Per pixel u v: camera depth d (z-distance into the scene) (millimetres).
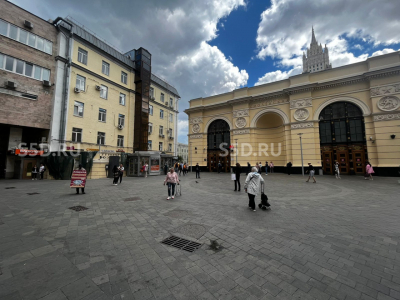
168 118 31312
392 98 15383
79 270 2740
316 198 7637
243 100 22406
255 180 5965
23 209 6188
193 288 2365
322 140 18547
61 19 17047
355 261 2977
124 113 23484
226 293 2273
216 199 7680
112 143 21656
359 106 16875
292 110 19422
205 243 3674
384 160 15273
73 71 18109
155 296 2213
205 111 26547
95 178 17734
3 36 14273
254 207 5898
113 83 22125
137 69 25031
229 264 2924
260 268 2809
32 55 15695
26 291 2260
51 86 16781
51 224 4766
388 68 15367
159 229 4414
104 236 4016
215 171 25203
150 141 27531
